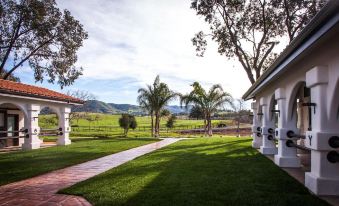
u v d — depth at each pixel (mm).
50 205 5367
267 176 7621
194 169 8664
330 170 5980
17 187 6789
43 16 24391
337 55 5570
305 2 20547
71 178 7816
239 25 23156
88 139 23156
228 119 42250
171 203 5309
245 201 5430
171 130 38438
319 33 4598
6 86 14750
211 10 23359
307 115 13922
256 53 23500
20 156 12625
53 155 12695
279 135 9281
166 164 9688
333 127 6004
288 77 8953
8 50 25188
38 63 26953
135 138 23906
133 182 7004
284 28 22859
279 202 5375
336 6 3830
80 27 26344
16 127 19203
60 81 27391
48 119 39531
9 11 23906
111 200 5547
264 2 22156
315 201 5461
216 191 6102
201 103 27438
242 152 13000
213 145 16578
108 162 10602
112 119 61250
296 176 7699
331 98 5879
